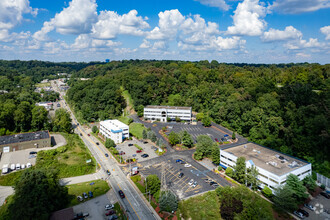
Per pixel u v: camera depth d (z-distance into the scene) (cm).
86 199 7612
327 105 12162
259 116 13562
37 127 14612
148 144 12769
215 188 8244
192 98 19900
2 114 13288
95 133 15012
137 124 16100
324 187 8519
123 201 7525
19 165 9394
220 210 6825
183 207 7069
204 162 10469
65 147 11475
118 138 12900
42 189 6525
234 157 9112
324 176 9362
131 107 19900
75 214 6812
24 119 14025
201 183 8600
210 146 10769
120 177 9131
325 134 10062
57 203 6950
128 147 12262
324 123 10569
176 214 6850
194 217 6731
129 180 8888
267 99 14688
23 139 11638
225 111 15875
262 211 6862
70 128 15162
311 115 11919
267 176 7894
